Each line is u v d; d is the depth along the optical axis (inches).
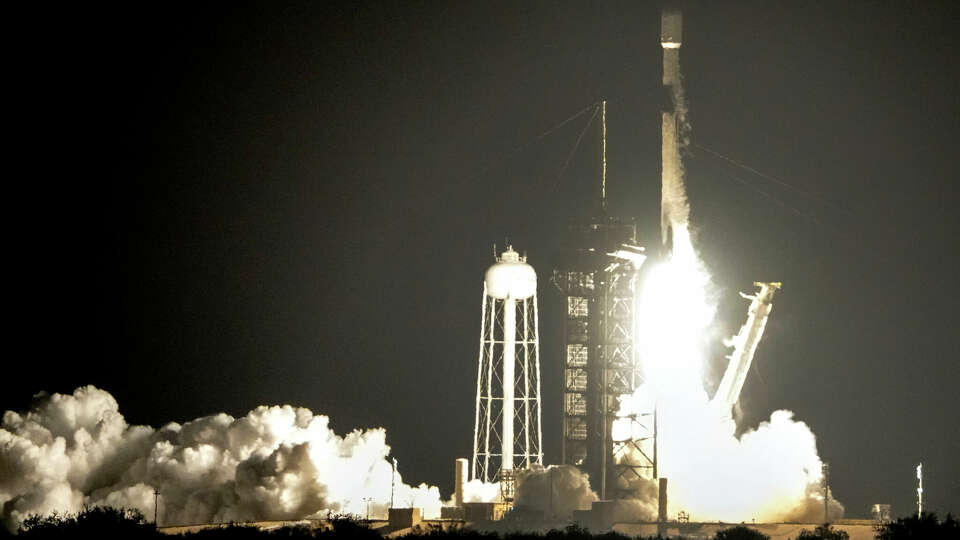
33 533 4261.8
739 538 4148.6
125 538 4202.8
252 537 4170.8
